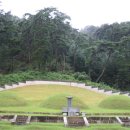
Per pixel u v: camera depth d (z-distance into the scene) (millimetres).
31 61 64562
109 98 36250
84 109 33156
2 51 63406
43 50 61781
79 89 51875
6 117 28156
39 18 63938
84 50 69875
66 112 29656
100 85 58844
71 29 76375
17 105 33906
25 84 52750
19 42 65625
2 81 53406
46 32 63062
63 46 65250
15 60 65625
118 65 68500
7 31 64375
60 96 34938
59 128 25234
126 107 34375
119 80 68750
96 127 25875
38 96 43188
